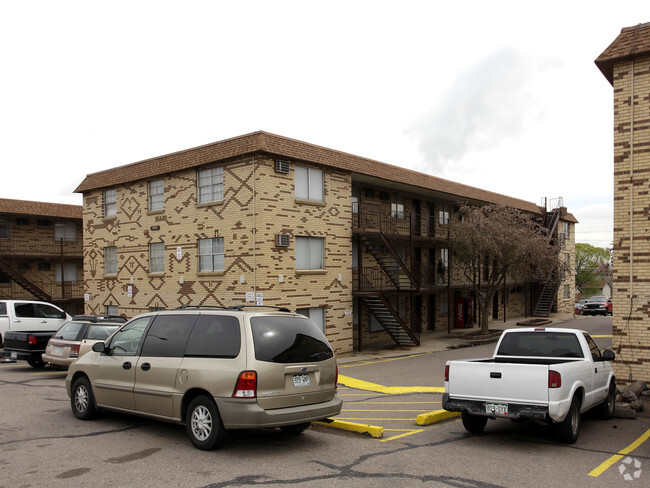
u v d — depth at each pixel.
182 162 21.62
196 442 7.54
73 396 9.55
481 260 27.34
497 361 9.55
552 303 40.47
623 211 12.12
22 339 16.47
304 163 20.62
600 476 6.56
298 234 20.16
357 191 25.05
